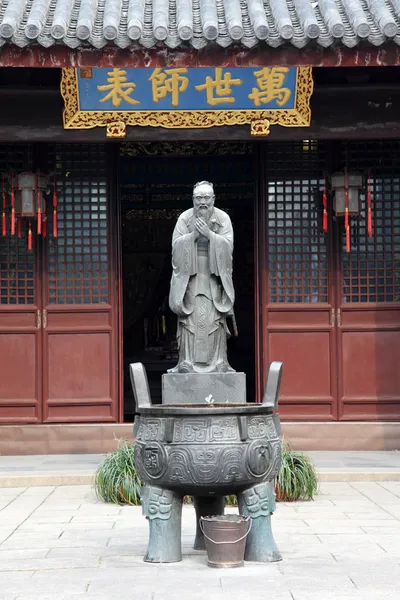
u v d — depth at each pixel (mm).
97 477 13609
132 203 26531
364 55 13773
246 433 9578
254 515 9766
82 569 9484
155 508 9797
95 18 14188
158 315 27234
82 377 17875
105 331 17922
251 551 9750
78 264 17984
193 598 8328
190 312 11922
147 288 27328
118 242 18016
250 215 26656
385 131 16578
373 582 8844
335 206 17422
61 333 17891
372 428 17766
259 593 8469
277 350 18000
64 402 17797
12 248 17969
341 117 16562
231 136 16422
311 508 12852
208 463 9438
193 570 9398
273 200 18141
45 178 17312
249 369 26984
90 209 18016
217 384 11844
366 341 18016
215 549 9508
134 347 27266
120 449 14008
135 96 16000
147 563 9727
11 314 17891
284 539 10852
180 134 16422
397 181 18109
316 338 18016
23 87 16391
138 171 25688
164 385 11875
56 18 13664
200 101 16062
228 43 13516
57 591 8648
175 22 14070
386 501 13352
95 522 12000
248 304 27016
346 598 8297
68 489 14688
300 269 18094
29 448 17625
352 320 18047
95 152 18047
